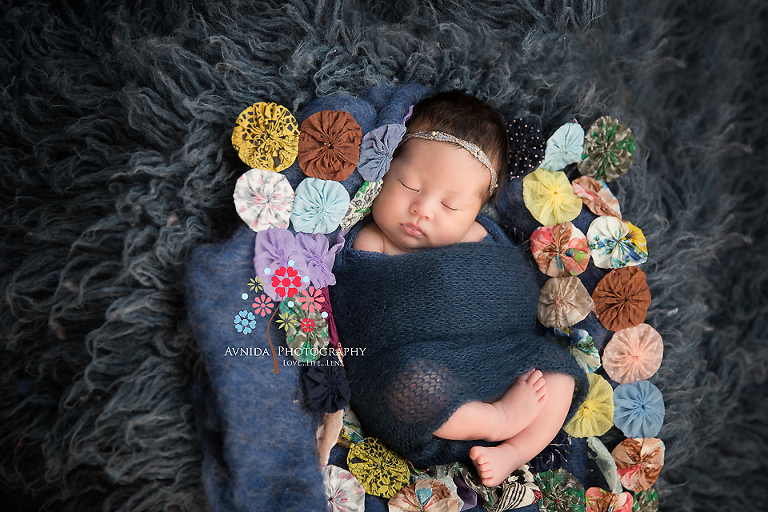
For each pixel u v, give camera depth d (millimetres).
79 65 1349
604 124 1456
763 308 1614
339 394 1117
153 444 1031
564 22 1463
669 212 1580
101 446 1022
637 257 1395
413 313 1274
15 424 1099
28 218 1214
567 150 1442
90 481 1061
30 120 1298
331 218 1217
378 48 1363
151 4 1388
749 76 1692
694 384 1524
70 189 1216
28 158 1275
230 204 1187
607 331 1405
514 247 1426
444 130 1366
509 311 1335
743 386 1593
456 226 1384
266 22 1279
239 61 1236
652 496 1399
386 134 1284
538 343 1332
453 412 1159
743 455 1531
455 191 1364
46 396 1098
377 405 1212
